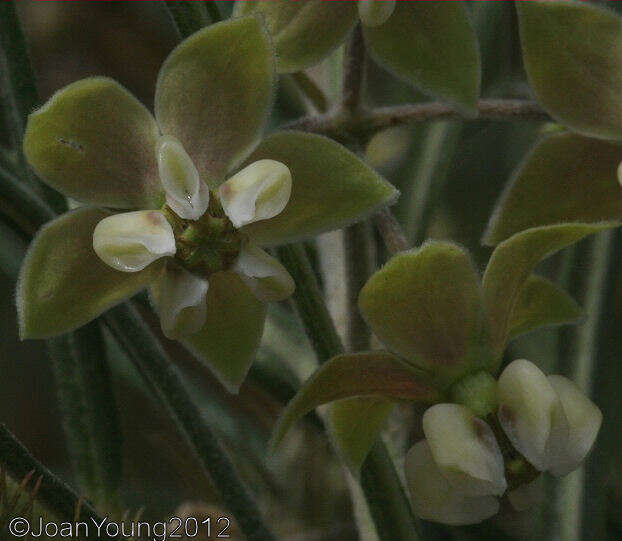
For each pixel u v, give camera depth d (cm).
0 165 15
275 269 13
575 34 14
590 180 14
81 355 15
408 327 14
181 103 13
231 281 14
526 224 14
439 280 13
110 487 15
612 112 14
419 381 14
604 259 15
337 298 15
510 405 13
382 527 14
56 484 14
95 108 13
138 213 13
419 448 14
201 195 13
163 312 13
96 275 13
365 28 14
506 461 14
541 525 15
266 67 13
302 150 13
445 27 14
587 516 15
